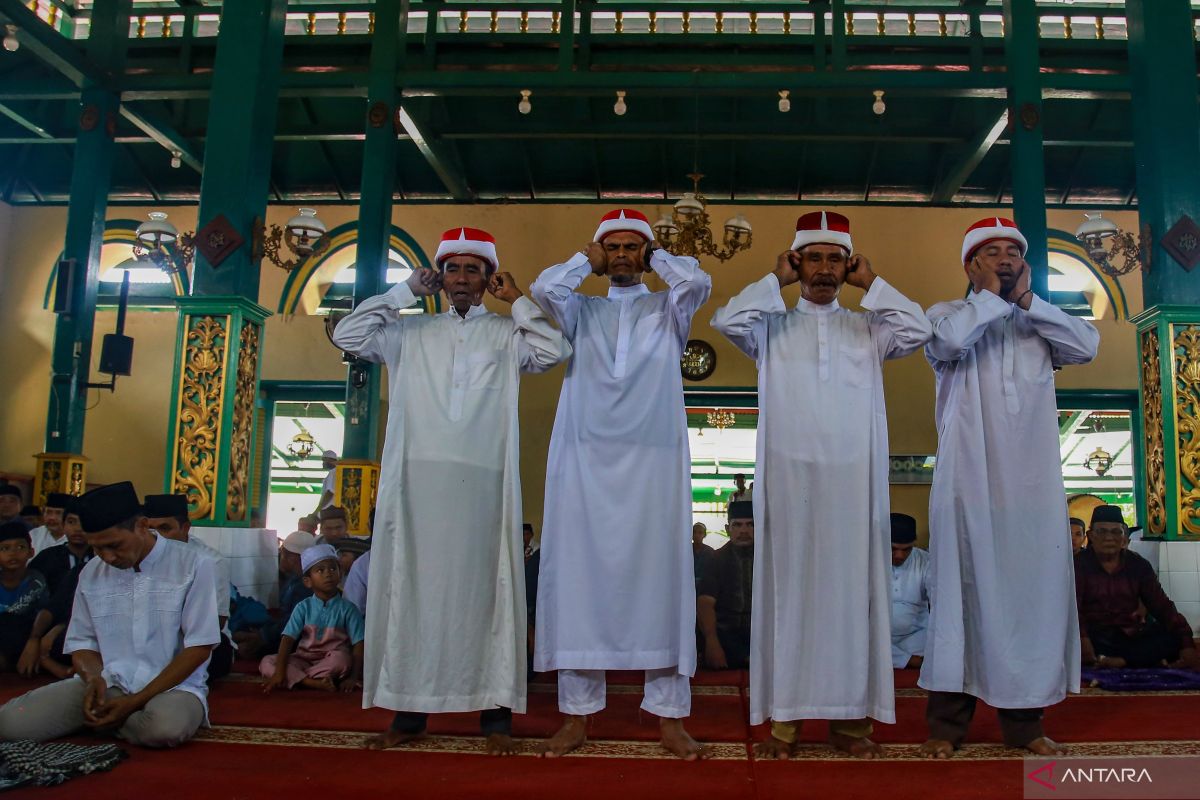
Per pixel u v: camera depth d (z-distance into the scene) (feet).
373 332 9.53
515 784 7.38
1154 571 15.48
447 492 8.87
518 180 34.32
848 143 32.37
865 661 8.41
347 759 8.19
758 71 26.12
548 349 8.95
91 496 8.66
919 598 14.94
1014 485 8.69
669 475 8.91
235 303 18.04
